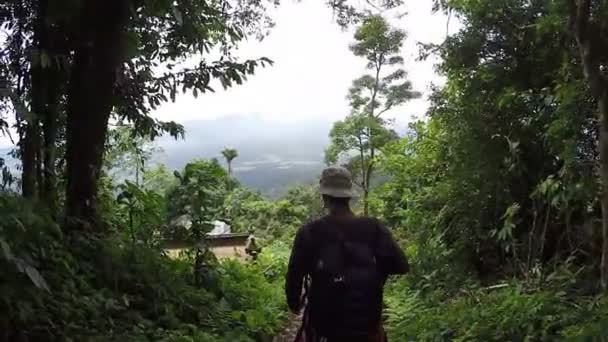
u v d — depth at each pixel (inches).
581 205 277.4
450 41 343.9
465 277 350.3
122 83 315.9
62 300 198.1
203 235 324.5
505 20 321.7
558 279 261.6
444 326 260.4
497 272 341.1
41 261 203.2
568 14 235.5
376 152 960.9
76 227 265.6
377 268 136.3
